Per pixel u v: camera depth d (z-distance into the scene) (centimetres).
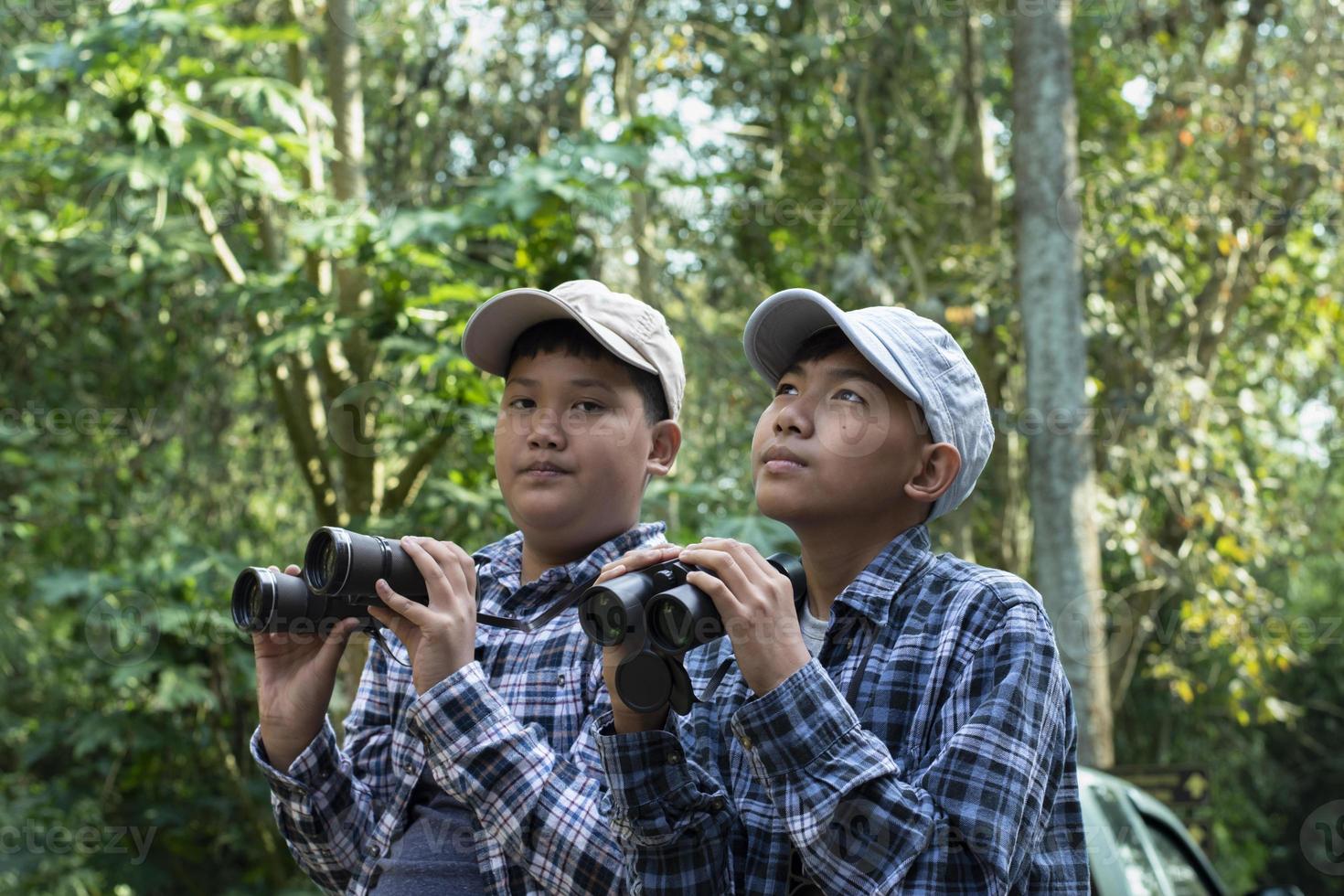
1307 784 1145
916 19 816
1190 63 848
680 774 154
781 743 139
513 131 718
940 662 150
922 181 887
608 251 682
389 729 200
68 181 624
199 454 739
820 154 841
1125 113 906
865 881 135
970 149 899
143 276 619
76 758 730
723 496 529
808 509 160
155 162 511
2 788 727
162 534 717
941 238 835
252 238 654
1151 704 989
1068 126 610
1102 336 809
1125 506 781
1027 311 609
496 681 188
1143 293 813
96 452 736
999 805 138
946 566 161
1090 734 584
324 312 532
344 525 543
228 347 737
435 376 503
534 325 199
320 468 603
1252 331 938
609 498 194
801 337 172
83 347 759
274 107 514
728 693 169
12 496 733
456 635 168
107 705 727
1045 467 602
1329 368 923
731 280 779
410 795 184
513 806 165
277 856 710
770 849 155
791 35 833
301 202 539
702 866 154
